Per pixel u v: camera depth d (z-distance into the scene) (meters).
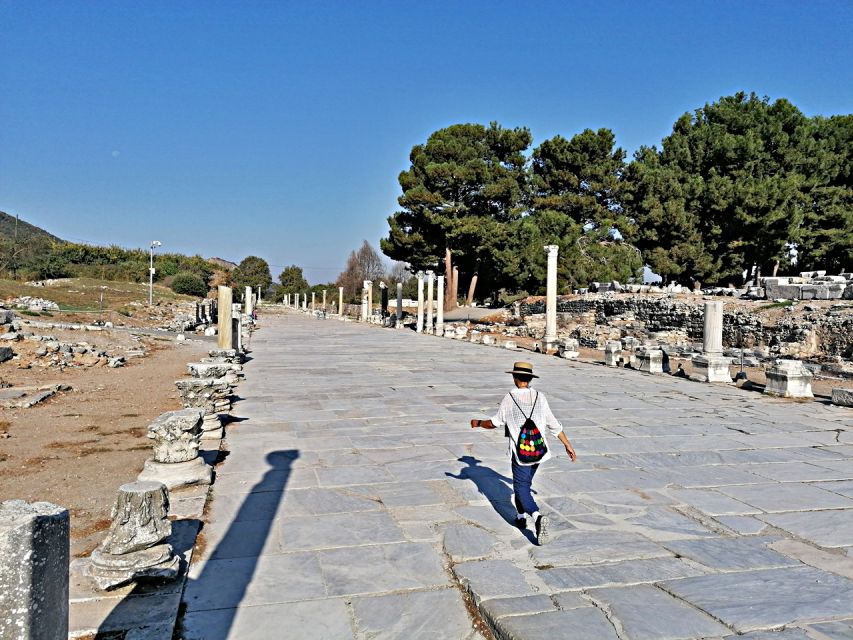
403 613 4.75
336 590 5.07
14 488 7.54
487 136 54.22
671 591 5.04
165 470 7.44
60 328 26.88
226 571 5.38
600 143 53.06
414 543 6.00
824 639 4.32
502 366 22.56
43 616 2.81
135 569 4.88
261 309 108.81
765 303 29.06
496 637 4.48
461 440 10.34
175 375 19.14
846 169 43.38
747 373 21.44
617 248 50.53
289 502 7.15
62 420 11.73
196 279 71.19
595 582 5.18
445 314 55.06
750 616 4.63
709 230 46.69
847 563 5.61
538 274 49.66
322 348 30.83
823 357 21.81
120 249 80.88
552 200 52.84
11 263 62.97
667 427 11.70
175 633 4.41
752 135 43.94
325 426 11.45
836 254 42.31
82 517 6.55
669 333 31.25
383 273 108.06
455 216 50.91
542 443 6.22
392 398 14.84
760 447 10.11
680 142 50.16
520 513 6.27
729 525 6.54
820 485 8.00
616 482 8.08
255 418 12.18
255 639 4.36
